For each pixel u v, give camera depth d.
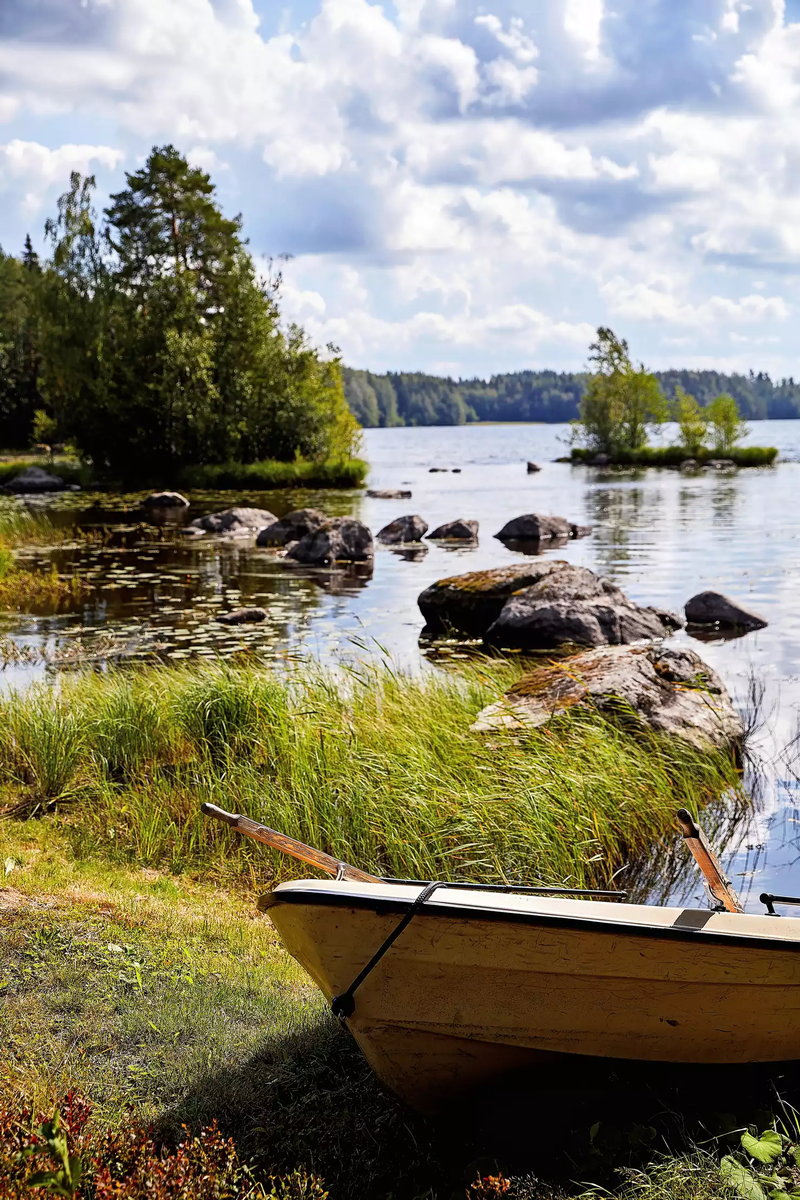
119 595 15.88
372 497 34.47
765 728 8.85
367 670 9.32
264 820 6.40
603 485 39.34
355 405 194.50
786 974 3.23
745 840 6.62
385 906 3.12
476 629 13.22
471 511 29.47
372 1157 3.14
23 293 71.62
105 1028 3.68
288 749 7.13
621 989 3.21
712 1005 3.26
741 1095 3.40
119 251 42.41
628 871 6.22
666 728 7.78
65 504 32.25
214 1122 2.97
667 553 20.14
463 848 5.89
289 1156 3.07
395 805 6.25
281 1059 3.59
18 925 4.51
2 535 22.80
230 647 11.98
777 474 43.81
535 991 3.22
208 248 47.44
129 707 7.87
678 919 3.18
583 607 12.29
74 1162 2.37
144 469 41.62
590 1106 3.35
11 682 10.14
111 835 6.30
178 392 40.06
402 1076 3.34
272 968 4.42
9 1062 3.39
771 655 11.57
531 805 6.22
